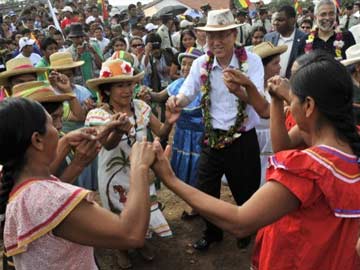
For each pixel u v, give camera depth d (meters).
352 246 1.59
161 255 3.85
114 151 3.27
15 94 3.05
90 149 2.12
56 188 1.51
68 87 3.77
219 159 3.48
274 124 2.00
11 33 13.33
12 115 1.49
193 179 4.30
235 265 3.68
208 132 3.44
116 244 1.53
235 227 1.53
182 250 3.92
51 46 5.53
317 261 1.58
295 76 1.61
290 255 1.61
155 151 1.73
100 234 1.50
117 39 7.51
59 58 4.43
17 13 19.98
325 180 1.49
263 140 4.13
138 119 3.35
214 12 3.24
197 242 3.87
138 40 7.32
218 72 3.33
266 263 1.69
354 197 1.53
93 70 7.33
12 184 1.56
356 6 13.10
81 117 3.87
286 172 1.50
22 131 1.48
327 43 4.75
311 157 1.52
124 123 2.53
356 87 2.55
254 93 2.79
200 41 6.32
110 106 3.27
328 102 1.53
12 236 1.54
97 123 3.11
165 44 10.03
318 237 1.55
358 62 2.70
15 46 10.12
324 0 4.74
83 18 15.02
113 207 3.34
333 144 1.56
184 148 4.29
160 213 3.54
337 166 1.52
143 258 3.76
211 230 3.82
